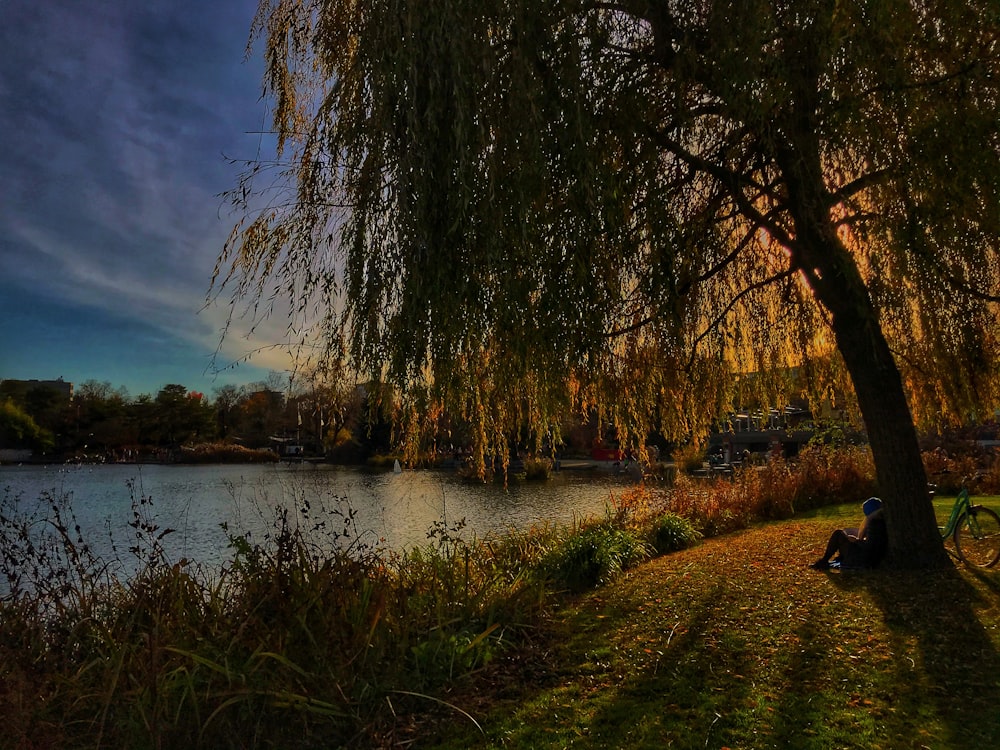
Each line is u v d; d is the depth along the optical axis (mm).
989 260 6617
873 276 6336
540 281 5219
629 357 7910
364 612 4910
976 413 8070
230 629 4574
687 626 5402
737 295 7918
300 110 6973
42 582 4730
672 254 5707
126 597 4973
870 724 3467
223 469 33000
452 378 5488
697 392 8875
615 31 5949
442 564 6680
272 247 5902
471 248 4934
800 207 5953
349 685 4242
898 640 4602
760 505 12492
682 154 6152
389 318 5277
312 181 5719
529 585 6637
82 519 13250
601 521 10625
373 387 5457
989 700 3617
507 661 4984
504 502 18953
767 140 5523
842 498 13500
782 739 3389
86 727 3900
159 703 3801
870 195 5930
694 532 10273
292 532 6000
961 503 6910
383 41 5031
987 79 5430
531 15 5047
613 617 5934
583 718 3871
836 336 6703
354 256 5414
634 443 8875
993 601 5223
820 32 5199
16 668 3889
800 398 10203
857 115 5238
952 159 5207
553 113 5082
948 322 7145
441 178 4898
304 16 6793
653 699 4059
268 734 3893
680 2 5797
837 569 6762
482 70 4926
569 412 7223
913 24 5543
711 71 5656
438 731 3891
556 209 5320
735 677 4258
